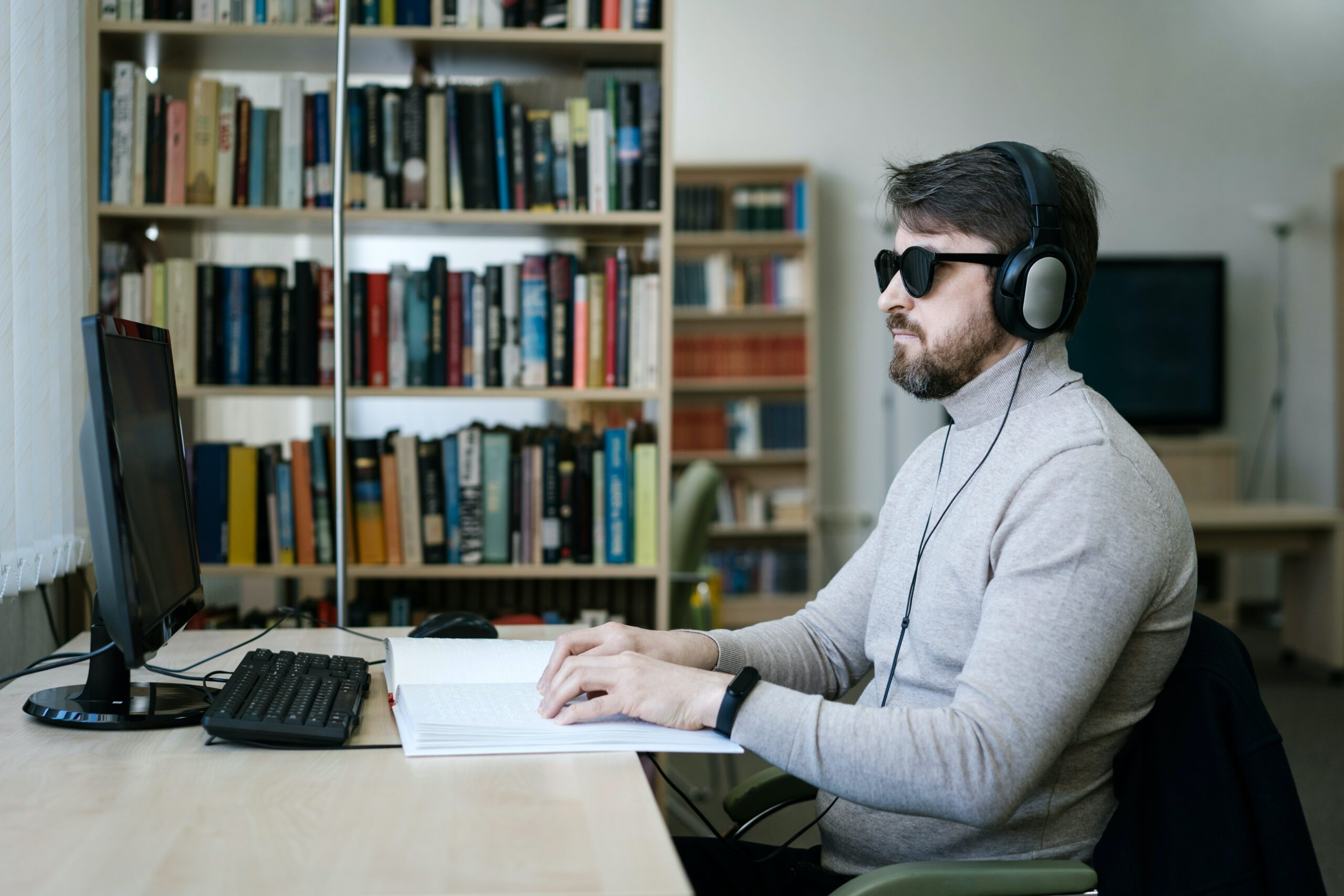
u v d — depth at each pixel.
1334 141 5.92
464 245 5.12
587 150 2.35
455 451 2.32
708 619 3.38
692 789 2.93
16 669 1.64
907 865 0.96
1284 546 4.41
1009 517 1.03
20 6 1.73
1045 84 5.87
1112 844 0.99
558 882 0.69
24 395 1.70
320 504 2.30
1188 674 1.01
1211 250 5.91
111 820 0.79
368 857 0.73
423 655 1.22
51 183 1.88
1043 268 1.07
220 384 2.31
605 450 2.35
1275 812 0.94
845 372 5.82
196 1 2.23
